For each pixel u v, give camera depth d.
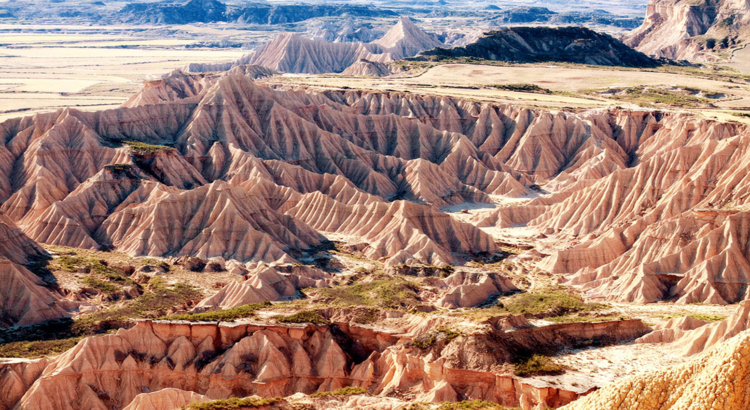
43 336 105.44
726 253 123.88
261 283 121.50
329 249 155.38
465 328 89.12
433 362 85.38
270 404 78.19
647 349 90.75
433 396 82.88
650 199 154.62
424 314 97.88
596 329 94.62
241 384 90.38
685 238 131.50
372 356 93.00
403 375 87.38
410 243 151.62
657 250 133.25
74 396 86.44
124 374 90.25
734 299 119.81
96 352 90.50
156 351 93.00
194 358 92.56
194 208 152.50
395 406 78.00
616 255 141.25
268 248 144.50
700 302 120.00
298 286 130.00
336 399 81.88
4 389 85.50
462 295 120.31
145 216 153.38
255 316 98.31
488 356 84.50
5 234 129.50
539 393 78.25
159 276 134.25
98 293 122.56
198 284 131.25
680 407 35.50
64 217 154.25
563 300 115.88
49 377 85.56
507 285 130.88
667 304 119.12
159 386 90.44
